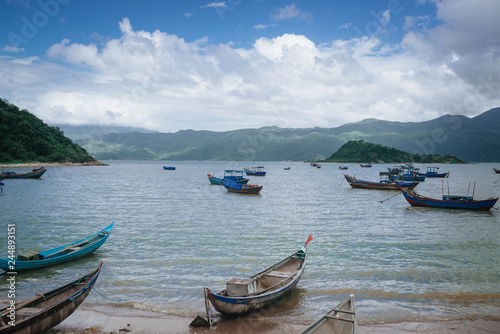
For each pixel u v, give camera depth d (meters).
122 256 20.34
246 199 50.75
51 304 12.03
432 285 15.91
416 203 41.88
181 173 141.88
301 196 55.50
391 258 20.09
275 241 24.27
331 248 22.38
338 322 10.70
